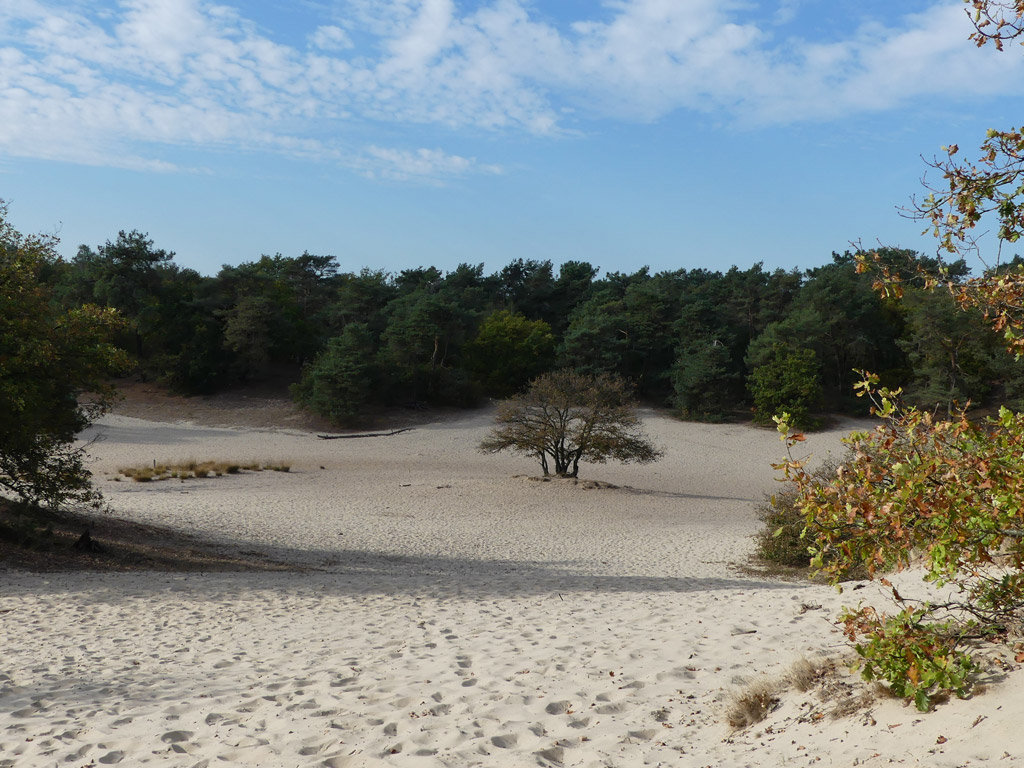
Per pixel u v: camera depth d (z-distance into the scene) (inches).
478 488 1683.1
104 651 388.8
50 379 716.7
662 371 3233.3
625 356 3309.5
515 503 1514.5
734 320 3459.6
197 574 674.8
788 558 832.3
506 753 217.6
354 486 1686.8
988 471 171.6
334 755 225.0
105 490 1473.9
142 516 1108.5
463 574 772.6
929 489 179.3
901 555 192.9
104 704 293.4
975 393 2322.8
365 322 3656.5
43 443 738.2
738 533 1182.3
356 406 2810.0
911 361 2716.5
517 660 326.6
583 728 235.8
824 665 242.5
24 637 421.1
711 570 828.0
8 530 732.0
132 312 3265.3
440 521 1280.8
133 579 617.0
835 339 3046.3
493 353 3383.4
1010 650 205.3
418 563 871.7
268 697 291.6
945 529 181.2
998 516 178.1
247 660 364.2
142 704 291.6
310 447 2472.9
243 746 236.8
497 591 608.7
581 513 1424.7
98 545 747.4
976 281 198.1
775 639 320.5
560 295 4490.7
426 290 4018.2
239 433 2699.3
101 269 3319.4
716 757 198.7
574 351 3280.0
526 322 3619.6
